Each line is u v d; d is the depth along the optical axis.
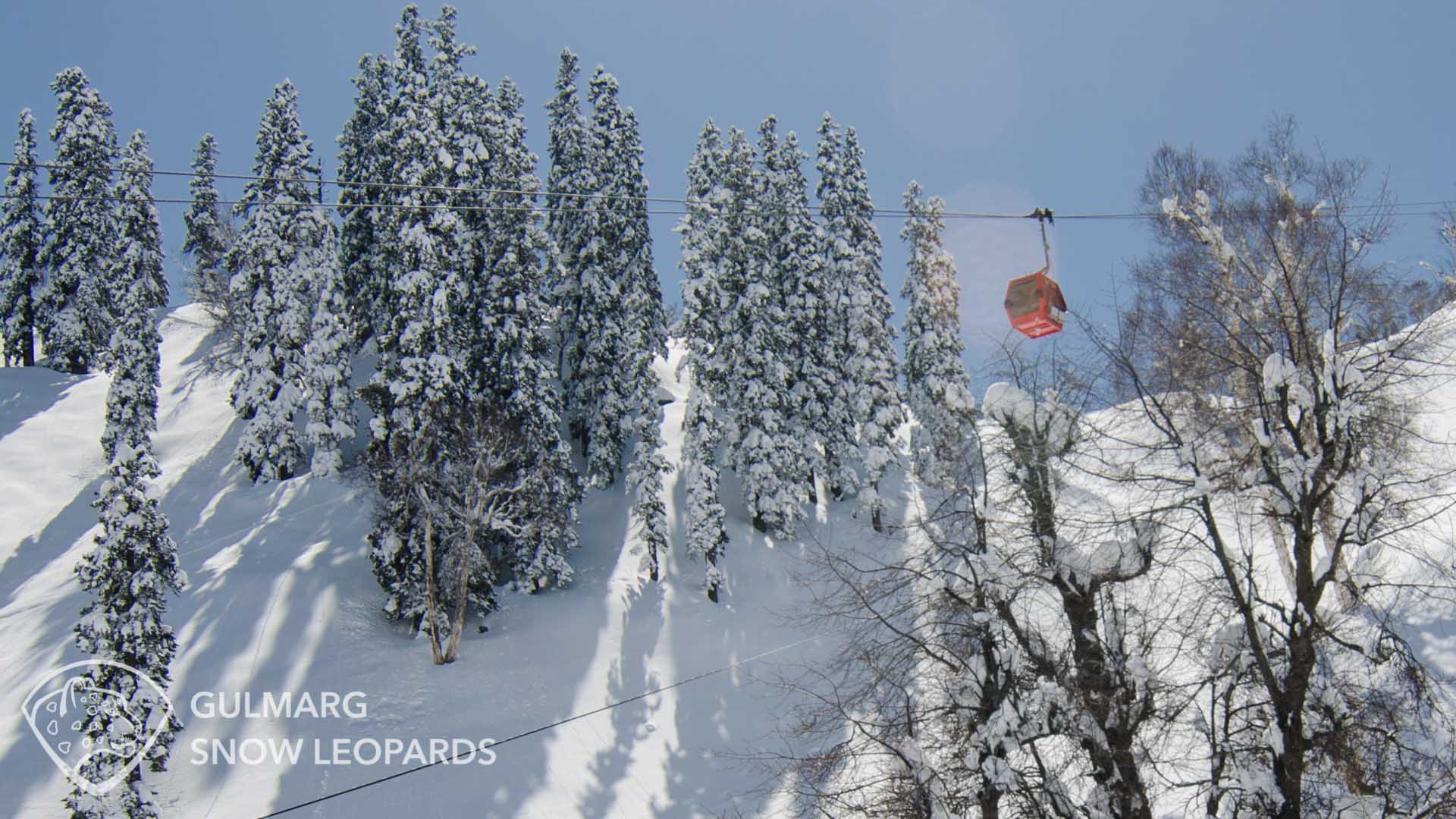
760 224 43.50
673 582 36.66
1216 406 14.87
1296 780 12.58
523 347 37.72
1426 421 18.91
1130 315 15.09
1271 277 15.76
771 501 40.03
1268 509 13.89
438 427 33.75
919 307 43.06
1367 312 15.43
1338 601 15.77
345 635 31.30
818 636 31.50
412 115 37.22
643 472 37.12
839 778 15.86
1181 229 20.39
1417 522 13.54
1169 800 15.78
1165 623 13.77
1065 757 14.26
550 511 35.22
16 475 42.19
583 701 28.94
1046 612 14.88
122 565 23.75
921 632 15.02
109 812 21.56
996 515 14.48
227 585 32.75
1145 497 13.82
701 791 24.72
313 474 41.16
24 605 32.62
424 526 32.69
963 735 14.60
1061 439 14.34
